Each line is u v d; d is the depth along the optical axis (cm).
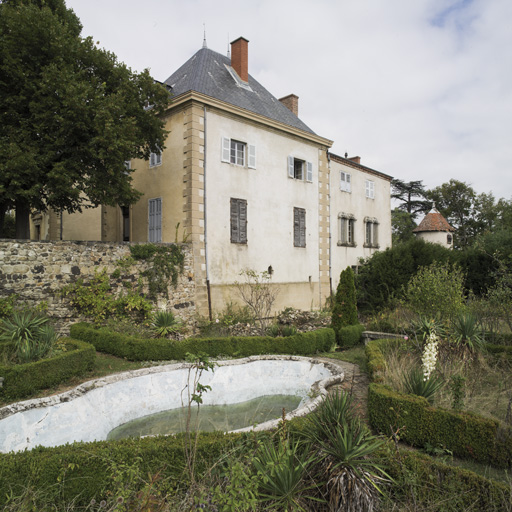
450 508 381
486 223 3728
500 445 470
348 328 1213
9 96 988
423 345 845
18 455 416
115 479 358
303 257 1769
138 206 1563
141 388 792
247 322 1385
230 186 1466
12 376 684
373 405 573
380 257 1852
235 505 302
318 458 416
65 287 1071
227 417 769
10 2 1039
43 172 1034
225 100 1503
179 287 1302
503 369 786
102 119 1013
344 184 2092
